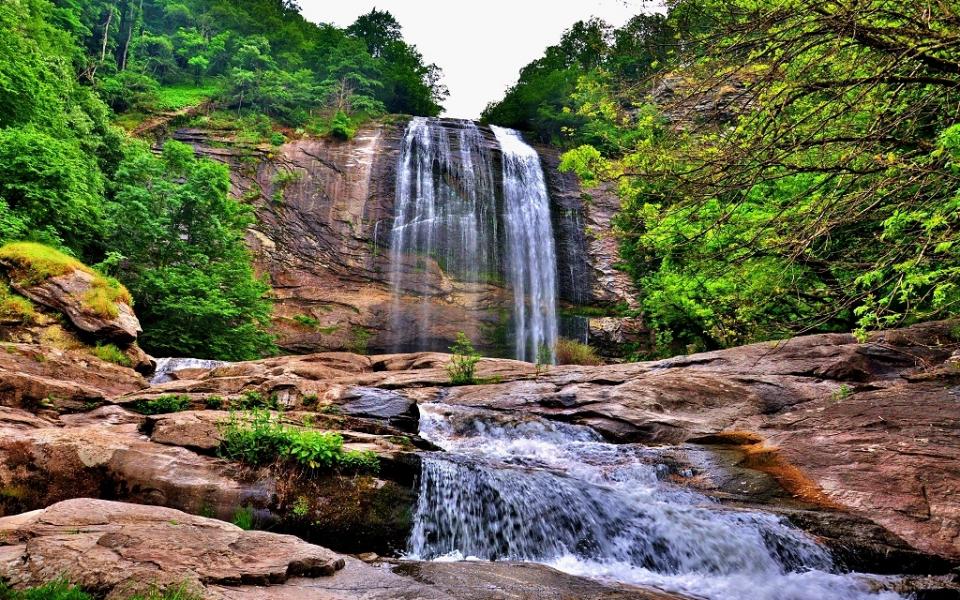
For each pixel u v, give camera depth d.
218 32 52.59
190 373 14.19
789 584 6.14
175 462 7.00
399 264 32.47
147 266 19.42
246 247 26.27
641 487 8.48
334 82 45.88
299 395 10.91
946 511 7.25
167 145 21.89
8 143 15.75
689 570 6.58
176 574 3.99
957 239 4.89
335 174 33.41
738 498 8.25
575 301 34.59
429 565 5.72
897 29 4.96
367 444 8.21
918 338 12.14
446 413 11.91
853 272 7.21
